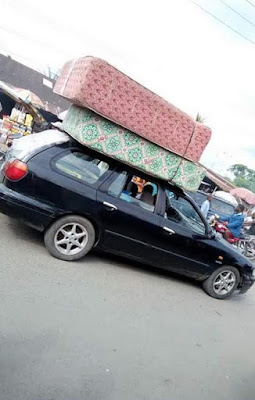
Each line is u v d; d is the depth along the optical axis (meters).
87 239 4.82
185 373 3.38
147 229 5.10
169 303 4.88
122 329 3.71
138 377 3.05
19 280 3.87
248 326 5.18
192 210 5.56
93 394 2.66
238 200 18.92
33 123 16.09
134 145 4.69
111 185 4.82
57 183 4.48
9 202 4.36
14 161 4.39
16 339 2.93
